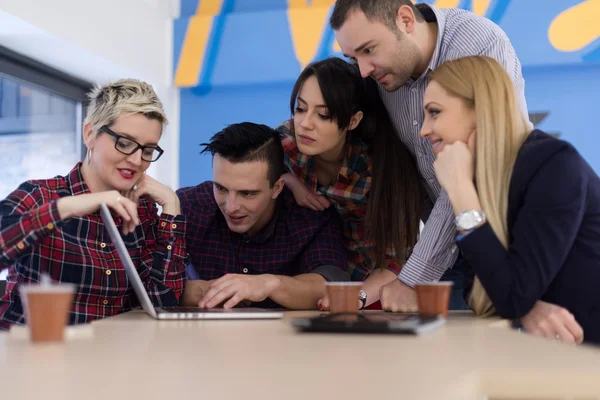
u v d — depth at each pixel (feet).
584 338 4.68
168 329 3.86
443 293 4.70
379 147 7.25
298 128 6.91
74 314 6.03
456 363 2.54
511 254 4.70
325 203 7.34
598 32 11.84
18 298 5.94
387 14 6.26
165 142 13.71
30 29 9.94
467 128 5.16
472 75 5.14
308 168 7.52
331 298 4.75
